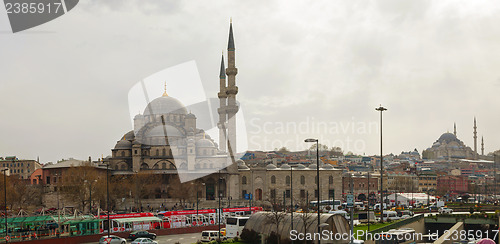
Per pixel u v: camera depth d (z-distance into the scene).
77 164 187.38
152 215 116.12
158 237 103.94
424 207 180.75
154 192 190.12
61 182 177.38
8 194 157.38
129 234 101.19
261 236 83.44
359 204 186.62
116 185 173.25
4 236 93.00
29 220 100.06
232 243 85.25
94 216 108.12
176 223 114.31
